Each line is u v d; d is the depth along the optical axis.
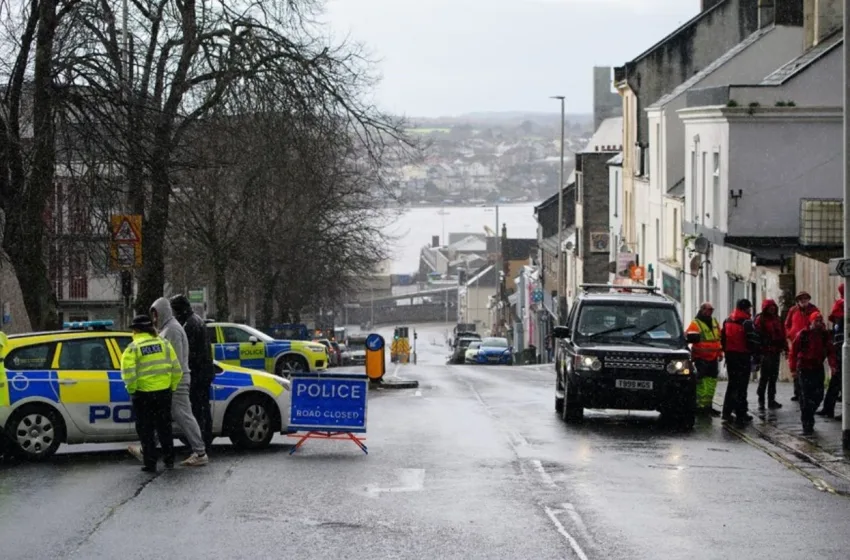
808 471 19.06
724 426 25.44
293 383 20.67
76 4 28.14
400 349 107.75
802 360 23.09
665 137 59.12
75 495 15.99
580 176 88.12
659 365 24.94
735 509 15.50
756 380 38.59
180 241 53.38
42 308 28.00
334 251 66.88
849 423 21.06
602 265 85.69
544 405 30.92
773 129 43.84
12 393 19.05
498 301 154.38
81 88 27.41
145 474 17.84
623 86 70.25
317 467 18.64
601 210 86.19
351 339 121.75
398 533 13.70
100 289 67.88
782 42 57.94
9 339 19.33
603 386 24.91
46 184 27.55
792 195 43.88
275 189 42.00
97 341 19.69
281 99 31.27
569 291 95.88
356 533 13.69
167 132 31.53
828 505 15.94
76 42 28.33
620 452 21.03
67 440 19.30
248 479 17.39
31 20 27.31
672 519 14.73
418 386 39.62
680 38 68.00
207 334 19.67
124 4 32.31
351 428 20.62
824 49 44.59
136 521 14.26
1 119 27.56
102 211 28.86
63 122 27.41
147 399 17.92
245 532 13.69
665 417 26.12
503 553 12.73
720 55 68.00
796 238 43.84
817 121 43.66
